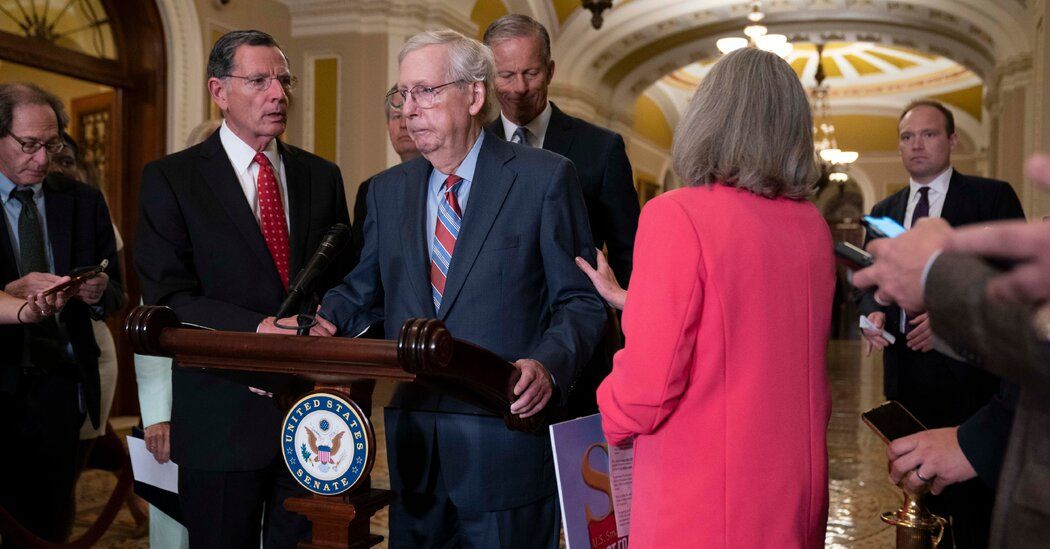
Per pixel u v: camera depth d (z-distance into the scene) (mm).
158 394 2693
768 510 1474
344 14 8273
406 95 2047
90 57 6668
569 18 11344
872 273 1094
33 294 2412
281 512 2416
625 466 1891
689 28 11797
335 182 2701
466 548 2049
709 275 1484
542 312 2105
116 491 3223
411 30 8305
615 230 2852
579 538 1747
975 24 10461
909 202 3438
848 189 20891
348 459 1676
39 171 2688
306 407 1713
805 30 12039
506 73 2787
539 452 2035
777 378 1508
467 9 8930
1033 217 7992
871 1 10828
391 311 2125
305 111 8422
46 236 2838
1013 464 1028
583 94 12039
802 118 1598
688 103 1670
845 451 6043
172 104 7016
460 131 2055
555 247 2039
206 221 2391
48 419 2725
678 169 1654
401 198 2178
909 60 17156
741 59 1618
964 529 2975
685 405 1512
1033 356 883
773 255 1535
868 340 3033
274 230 2490
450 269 2055
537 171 2084
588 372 2705
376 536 1780
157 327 1770
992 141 11969
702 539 1468
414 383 1608
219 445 2312
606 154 2875
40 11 6328
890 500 4750
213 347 1709
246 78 2396
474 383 1666
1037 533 982
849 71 18078
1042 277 819
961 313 953
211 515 2332
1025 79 9836
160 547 2887
